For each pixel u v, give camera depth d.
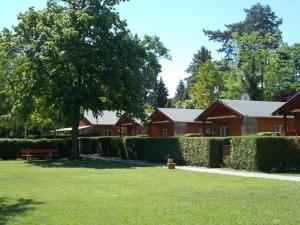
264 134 32.00
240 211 12.77
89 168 30.89
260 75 67.69
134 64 41.94
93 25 40.88
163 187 18.92
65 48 38.88
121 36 41.97
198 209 13.19
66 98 39.38
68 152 45.62
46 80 40.31
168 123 50.59
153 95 92.56
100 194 16.81
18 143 44.16
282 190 17.22
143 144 40.19
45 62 39.56
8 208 13.77
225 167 30.11
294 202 14.38
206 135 44.12
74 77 41.44
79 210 13.21
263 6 82.19
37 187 19.30
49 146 45.16
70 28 38.75
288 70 68.50
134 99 42.38
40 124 65.44
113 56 40.44
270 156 26.23
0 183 20.98
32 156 43.50
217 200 14.99
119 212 12.83
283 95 67.38
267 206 13.59
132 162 37.75
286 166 26.48
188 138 32.66
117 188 18.70
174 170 28.27
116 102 42.50
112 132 68.81
